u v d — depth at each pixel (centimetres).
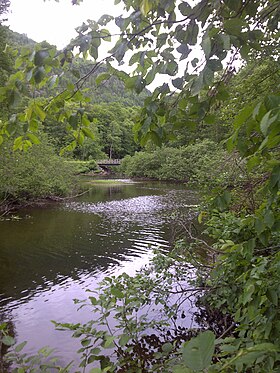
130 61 136
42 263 884
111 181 3847
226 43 97
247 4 131
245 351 85
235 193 356
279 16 153
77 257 940
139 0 136
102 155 5509
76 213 1689
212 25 103
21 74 136
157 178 4103
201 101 138
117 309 356
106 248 1034
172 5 131
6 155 1532
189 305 572
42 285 731
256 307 158
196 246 518
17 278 775
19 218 1531
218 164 545
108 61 141
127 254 970
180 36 121
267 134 80
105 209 1817
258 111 81
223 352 121
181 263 525
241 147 122
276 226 134
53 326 542
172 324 513
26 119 157
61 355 451
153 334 487
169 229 1300
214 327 486
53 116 168
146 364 407
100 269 839
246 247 150
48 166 2195
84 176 4538
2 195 1791
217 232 387
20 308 616
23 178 1816
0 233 1223
